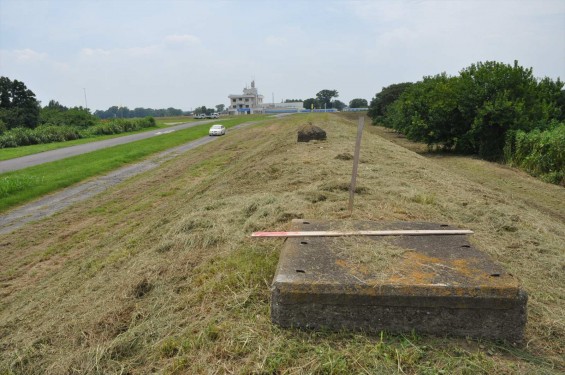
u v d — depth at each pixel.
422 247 3.48
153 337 3.23
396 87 52.66
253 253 4.32
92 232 8.44
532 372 2.46
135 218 9.25
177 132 38.34
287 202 6.09
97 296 4.41
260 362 2.61
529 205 9.91
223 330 3.02
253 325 3.01
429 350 2.63
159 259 4.86
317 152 12.13
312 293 2.82
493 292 2.67
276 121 50.88
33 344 3.66
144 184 13.67
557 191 12.48
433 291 2.70
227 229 5.23
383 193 6.77
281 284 2.88
